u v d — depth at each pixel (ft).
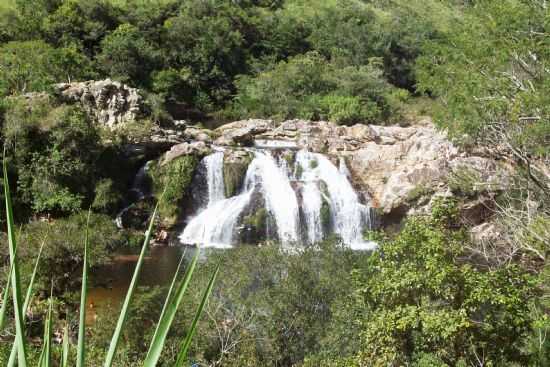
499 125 44.04
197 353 35.73
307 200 105.70
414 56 230.07
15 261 6.73
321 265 41.19
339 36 226.38
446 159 100.63
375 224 103.91
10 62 131.23
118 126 113.50
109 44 165.99
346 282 39.37
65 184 92.12
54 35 170.30
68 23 171.83
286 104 163.53
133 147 108.68
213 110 176.04
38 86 114.73
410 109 174.50
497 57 40.93
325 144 121.49
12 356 7.03
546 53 38.70
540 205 46.83
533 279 27.89
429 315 25.66
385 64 222.89
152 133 112.47
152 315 39.73
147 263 79.51
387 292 27.99
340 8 267.18
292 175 112.68
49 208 88.48
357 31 226.58
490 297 25.85
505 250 46.91
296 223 103.30
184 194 103.76
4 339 30.89
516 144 41.81
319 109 160.76
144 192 105.19
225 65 191.62
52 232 50.06
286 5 269.64
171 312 7.00
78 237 51.21
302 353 37.88
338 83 176.24
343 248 43.78
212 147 112.57
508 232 47.78
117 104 116.98
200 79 180.45
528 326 27.20
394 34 230.27
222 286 38.78
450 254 28.58
